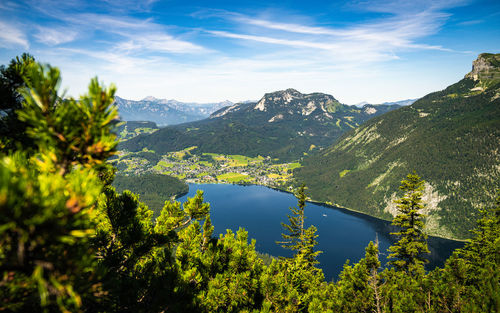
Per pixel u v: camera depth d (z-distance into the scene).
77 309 2.69
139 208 8.01
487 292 13.63
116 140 2.57
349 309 22.39
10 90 4.21
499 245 27.25
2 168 1.87
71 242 2.10
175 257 7.86
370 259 22.41
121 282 4.96
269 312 8.88
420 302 18.91
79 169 2.52
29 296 2.58
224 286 8.70
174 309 5.34
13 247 2.12
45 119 2.35
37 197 1.95
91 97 2.43
